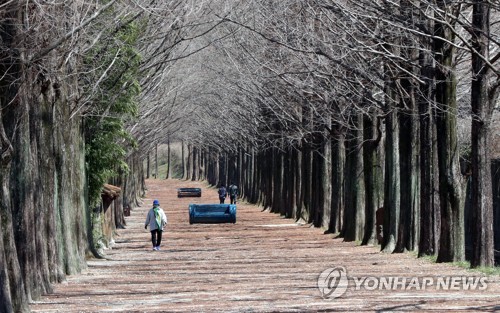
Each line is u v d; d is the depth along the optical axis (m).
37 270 33.88
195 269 47.81
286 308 30.19
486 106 41.94
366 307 30.05
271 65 71.62
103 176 57.97
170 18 51.94
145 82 61.91
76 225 47.16
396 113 57.53
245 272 45.25
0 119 28.03
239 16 68.06
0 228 26.70
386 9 44.56
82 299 34.00
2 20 29.02
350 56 52.69
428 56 46.78
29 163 32.47
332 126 73.69
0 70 30.95
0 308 26.45
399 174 57.53
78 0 32.75
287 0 63.56
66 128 44.38
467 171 46.06
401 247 55.53
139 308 31.00
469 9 50.62
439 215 50.22
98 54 46.72
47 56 34.28
